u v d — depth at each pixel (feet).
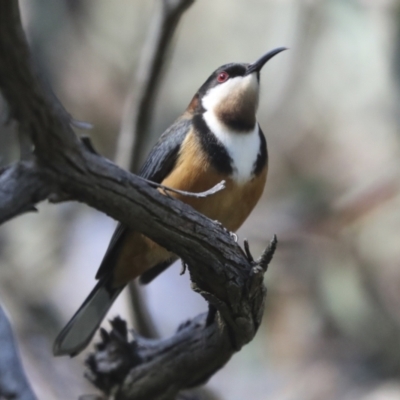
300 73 42.32
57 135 16.49
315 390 37.60
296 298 38.24
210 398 34.78
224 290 20.83
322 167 42.11
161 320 44.06
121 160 33.19
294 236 38.65
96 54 41.04
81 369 37.58
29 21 38.91
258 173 26.89
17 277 39.42
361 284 37.47
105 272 27.55
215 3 42.96
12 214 17.02
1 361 18.80
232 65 27.68
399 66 39.29
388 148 41.32
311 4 40.70
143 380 23.59
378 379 37.35
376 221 38.19
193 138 26.45
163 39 30.71
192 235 19.92
